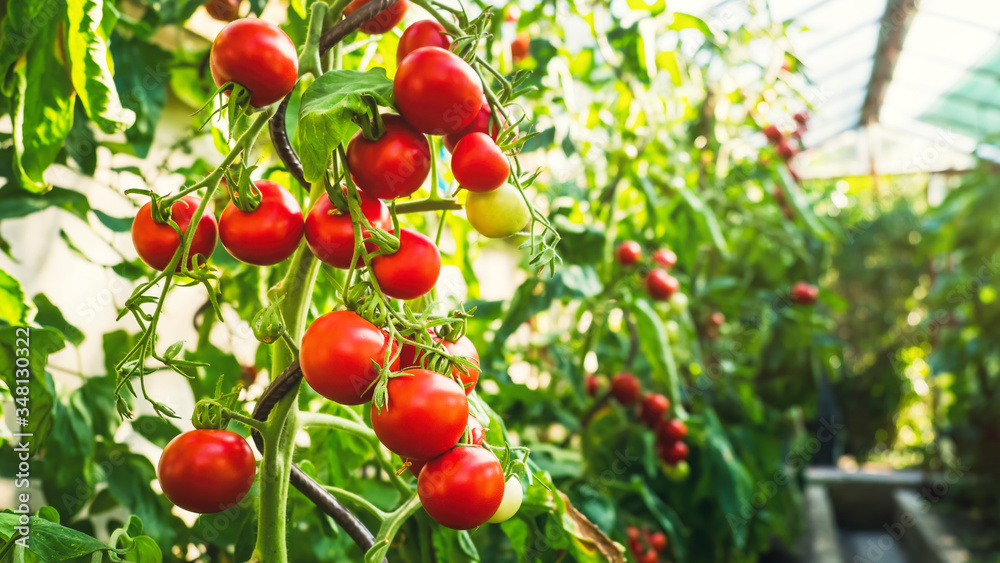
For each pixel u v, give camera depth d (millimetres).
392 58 876
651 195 1543
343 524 644
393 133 546
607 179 1614
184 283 580
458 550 808
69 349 1430
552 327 2018
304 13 762
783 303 2490
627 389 1601
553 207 1481
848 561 4023
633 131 1535
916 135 6730
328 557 935
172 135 1562
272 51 526
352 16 580
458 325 592
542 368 1639
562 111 1432
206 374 971
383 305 542
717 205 2119
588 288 1285
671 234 1770
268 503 602
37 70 690
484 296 2891
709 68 1976
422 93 531
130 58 957
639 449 1703
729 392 2291
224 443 560
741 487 1762
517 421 1491
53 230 1434
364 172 545
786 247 2529
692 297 2152
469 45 595
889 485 4723
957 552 3299
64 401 861
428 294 641
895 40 4926
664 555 1829
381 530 660
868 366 6219
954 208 3584
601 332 1474
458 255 1205
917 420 7047
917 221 5676
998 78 4699
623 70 1423
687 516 1925
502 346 1215
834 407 5438
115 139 1114
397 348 546
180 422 1490
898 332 6031
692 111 2123
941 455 5438
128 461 925
